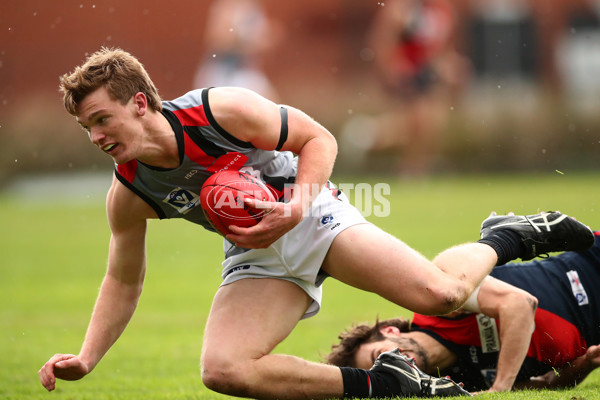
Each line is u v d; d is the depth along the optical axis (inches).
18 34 2898.6
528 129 2287.2
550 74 3090.6
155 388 581.0
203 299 1027.9
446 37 2225.6
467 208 1628.9
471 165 2306.8
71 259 1360.7
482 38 3080.7
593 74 3070.9
